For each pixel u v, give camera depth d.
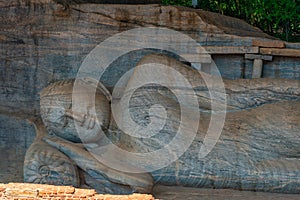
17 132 5.68
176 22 5.88
